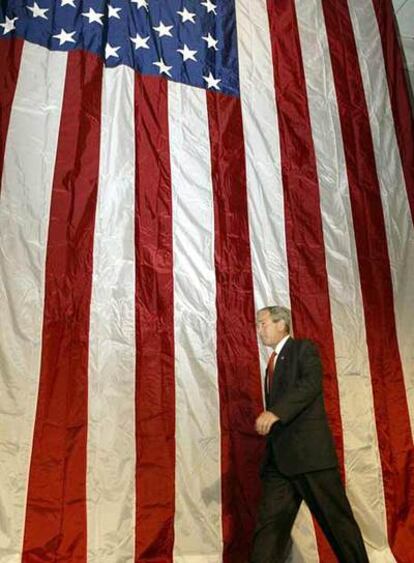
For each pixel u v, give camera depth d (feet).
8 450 10.62
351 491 12.09
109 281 12.32
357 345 13.39
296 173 14.64
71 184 12.76
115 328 12.03
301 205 14.33
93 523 10.61
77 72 13.79
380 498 12.19
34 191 12.46
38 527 10.30
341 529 8.59
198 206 13.55
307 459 8.70
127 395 11.62
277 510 8.77
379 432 12.74
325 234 14.23
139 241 12.82
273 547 8.52
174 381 11.99
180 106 14.44
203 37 15.61
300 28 16.52
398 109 16.39
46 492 10.55
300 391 8.77
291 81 15.71
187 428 11.75
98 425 11.27
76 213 12.58
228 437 11.89
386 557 11.62
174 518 11.08
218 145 14.32
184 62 15.06
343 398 12.80
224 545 11.11
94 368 11.61
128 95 14.11
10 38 13.55
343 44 16.72
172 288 12.67
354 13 17.33
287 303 13.29
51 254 12.10
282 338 9.95
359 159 15.35
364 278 14.08
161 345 12.17
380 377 13.26
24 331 11.43
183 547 10.94
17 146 12.67
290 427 8.96
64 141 13.07
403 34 18.29
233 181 14.05
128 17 15.15
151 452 11.39
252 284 13.24
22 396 11.00
